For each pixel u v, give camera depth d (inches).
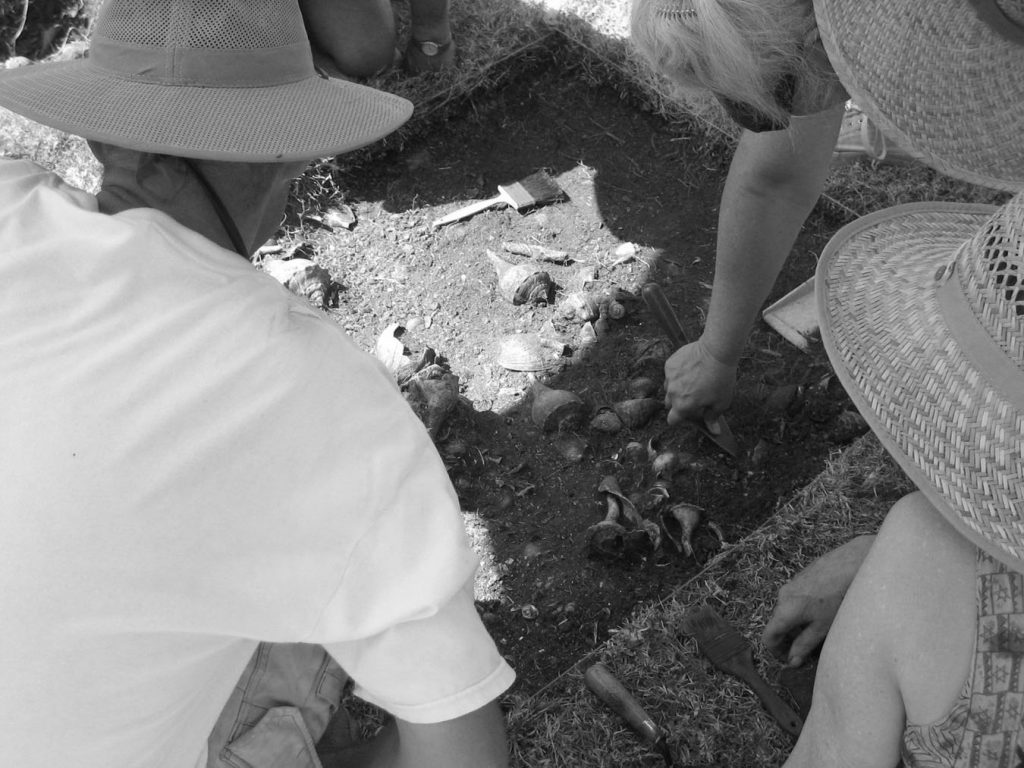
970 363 53.8
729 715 89.4
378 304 125.5
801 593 86.8
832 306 64.6
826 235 128.5
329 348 48.2
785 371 116.4
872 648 55.8
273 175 53.9
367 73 135.6
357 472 46.9
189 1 47.2
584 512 108.4
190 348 45.1
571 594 102.7
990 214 72.7
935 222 71.7
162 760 51.9
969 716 53.4
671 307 120.7
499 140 140.5
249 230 55.2
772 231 84.8
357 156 134.3
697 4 56.6
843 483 103.7
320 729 66.0
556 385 118.0
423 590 47.3
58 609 42.7
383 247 130.6
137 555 43.3
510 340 120.1
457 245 131.0
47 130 128.8
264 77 49.3
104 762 47.4
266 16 49.0
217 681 52.9
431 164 137.9
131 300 45.6
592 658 95.1
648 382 114.7
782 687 90.9
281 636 48.0
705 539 105.3
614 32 141.8
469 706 49.6
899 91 57.6
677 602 96.9
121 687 45.6
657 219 132.6
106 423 43.6
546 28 144.6
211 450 44.3
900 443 56.4
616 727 89.5
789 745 87.4
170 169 49.8
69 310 45.4
